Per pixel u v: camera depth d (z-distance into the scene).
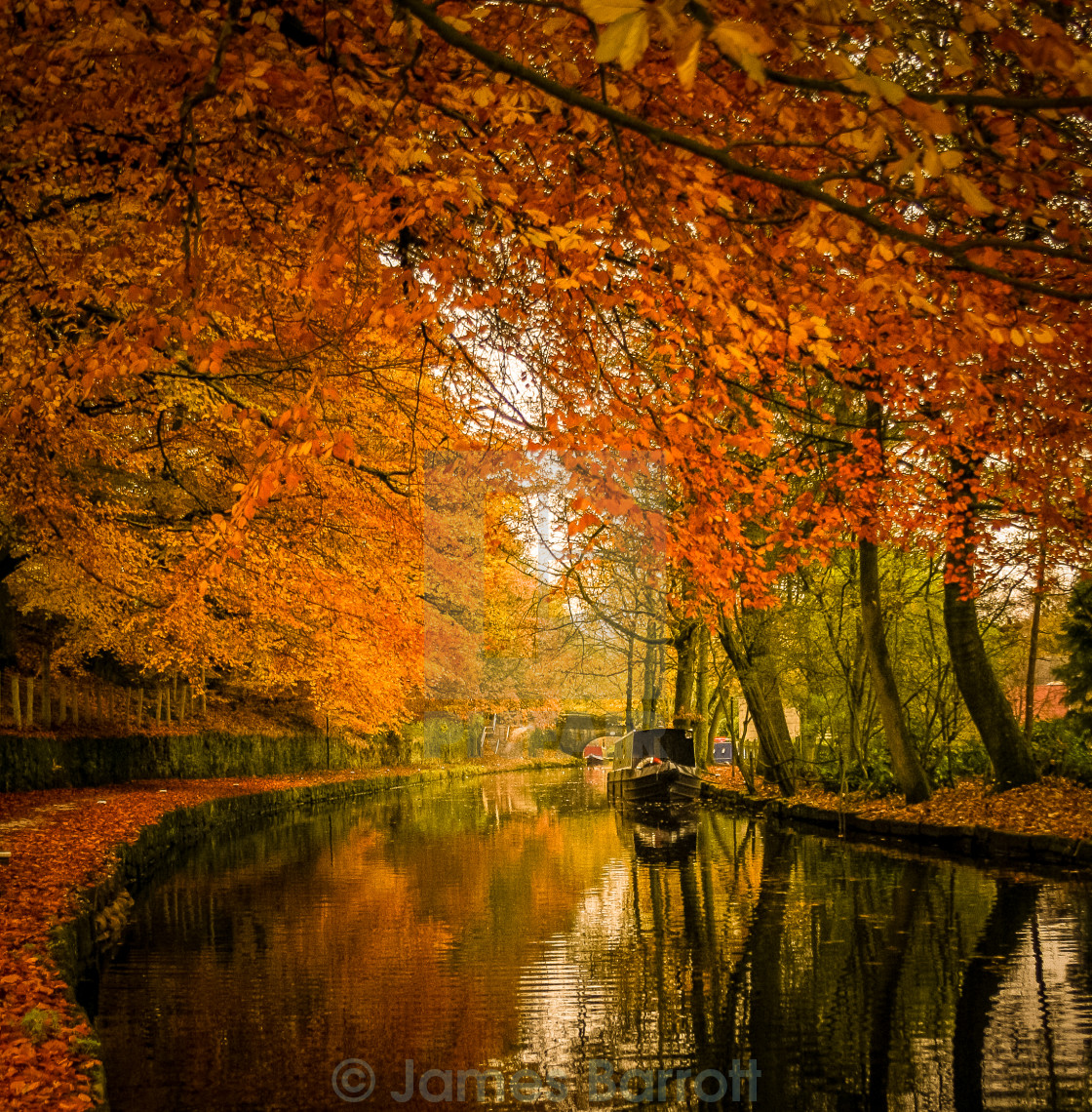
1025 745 20.53
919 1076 6.92
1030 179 6.66
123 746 28.06
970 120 7.50
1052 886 13.92
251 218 9.86
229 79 7.10
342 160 8.02
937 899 13.15
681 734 33.53
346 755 44.78
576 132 6.91
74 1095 5.53
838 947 10.60
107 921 11.67
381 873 16.86
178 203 8.88
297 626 22.16
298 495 16.78
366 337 11.78
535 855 19.19
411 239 8.83
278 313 11.48
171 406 15.59
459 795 38.53
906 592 24.75
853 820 22.34
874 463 14.65
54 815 18.78
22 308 10.74
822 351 7.53
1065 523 15.70
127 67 8.12
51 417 12.38
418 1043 7.81
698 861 18.00
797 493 18.62
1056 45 4.54
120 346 7.56
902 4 6.00
